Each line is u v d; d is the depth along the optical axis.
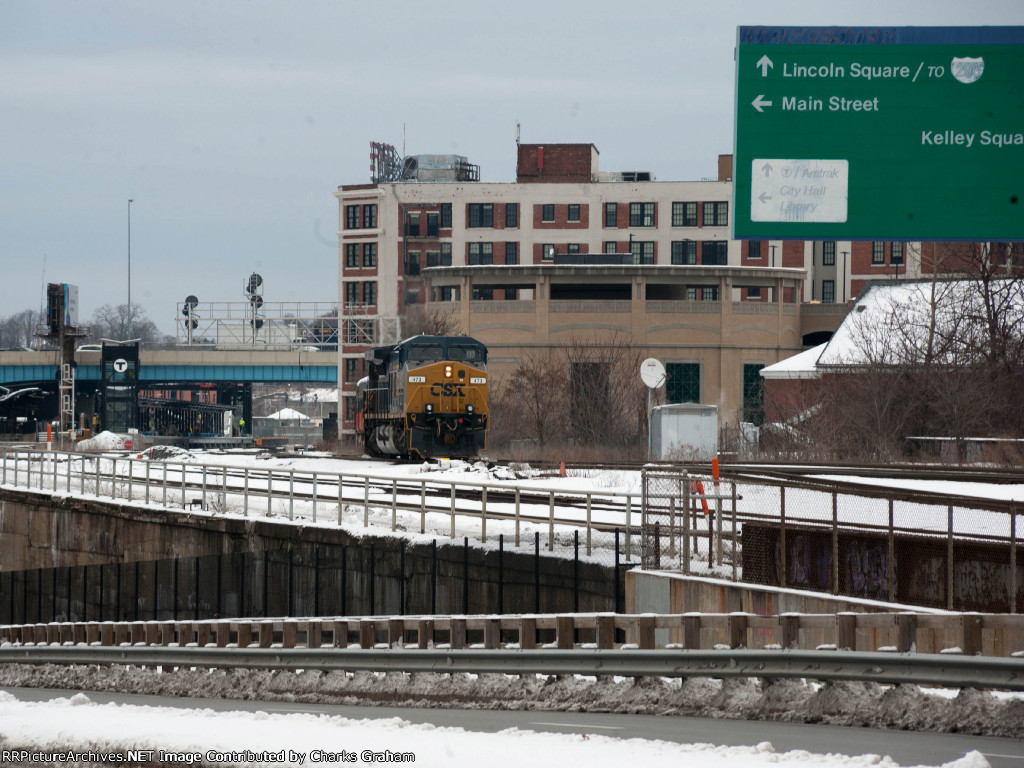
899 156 89.56
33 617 142.25
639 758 41.91
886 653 54.09
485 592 89.31
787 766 39.94
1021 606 62.56
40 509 149.12
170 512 124.44
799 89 90.06
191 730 51.62
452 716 60.34
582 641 81.81
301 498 125.62
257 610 107.88
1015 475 106.31
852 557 69.62
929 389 188.12
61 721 57.28
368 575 98.00
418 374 168.88
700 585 74.75
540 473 148.25
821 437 193.25
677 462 151.62
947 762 40.56
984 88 88.88
